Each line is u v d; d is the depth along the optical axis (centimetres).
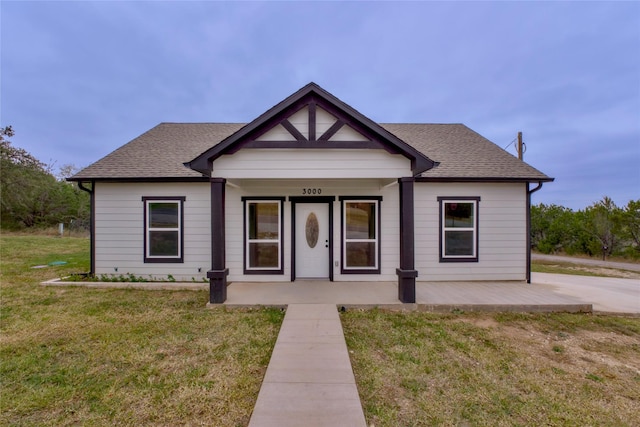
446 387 317
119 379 325
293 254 771
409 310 570
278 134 579
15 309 552
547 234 1670
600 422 267
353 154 579
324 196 773
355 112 567
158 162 823
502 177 756
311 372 334
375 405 284
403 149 562
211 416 267
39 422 259
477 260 781
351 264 774
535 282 791
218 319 510
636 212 1325
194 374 336
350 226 774
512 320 528
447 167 803
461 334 461
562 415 275
